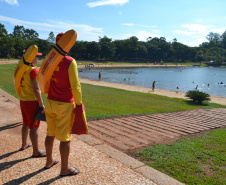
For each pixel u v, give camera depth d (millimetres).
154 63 145375
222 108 13555
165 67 134000
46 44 103688
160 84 43156
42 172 2750
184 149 4691
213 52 178875
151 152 4445
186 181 3250
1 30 90812
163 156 4270
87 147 3713
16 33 142000
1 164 2908
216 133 6469
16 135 4172
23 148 3453
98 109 9211
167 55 168500
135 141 5266
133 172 2896
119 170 2924
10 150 3404
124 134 5734
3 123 4883
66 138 2553
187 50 169000
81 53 127750
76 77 2393
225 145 5215
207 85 43625
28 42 99500
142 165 3129
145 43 159875
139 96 17203
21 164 2943
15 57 96688
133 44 145875
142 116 8531
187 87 39188
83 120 2541
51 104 2516
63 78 2402
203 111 11164
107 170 2900
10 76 21234
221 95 29562
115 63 126375
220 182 3270
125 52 143500
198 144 5211
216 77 68688
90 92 16359
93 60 132000
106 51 128000
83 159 3209
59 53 2311
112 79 47688
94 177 2686
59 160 3117
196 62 179000
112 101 12312
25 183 2469
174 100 16906
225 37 198500
